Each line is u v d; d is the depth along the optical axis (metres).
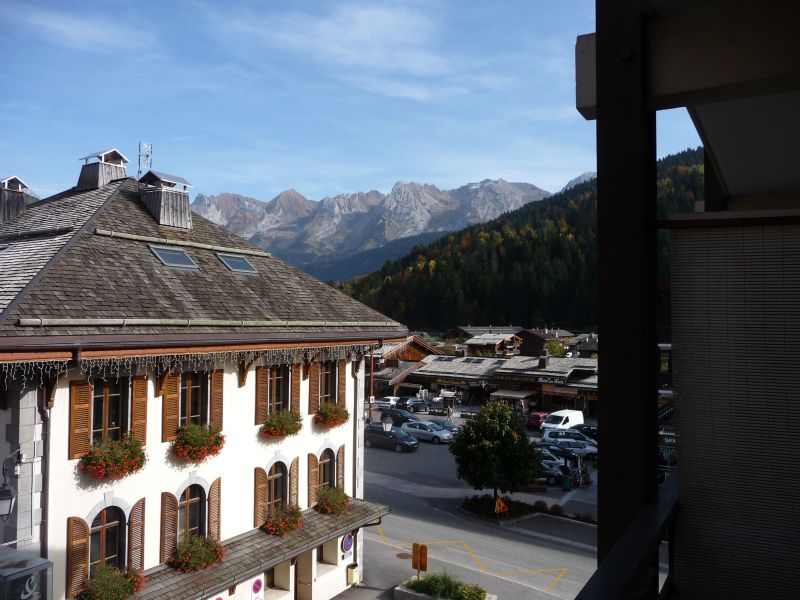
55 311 11.58
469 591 18.39
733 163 6.40
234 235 20.06
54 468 11.65
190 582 13.41
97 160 19.11
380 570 21.11
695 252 3.72
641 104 3.42
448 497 30.61
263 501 16.19
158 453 13.58
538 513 28.09
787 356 3.52
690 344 3.72
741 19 3.34
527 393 54.31
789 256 3.53
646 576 3.10
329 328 17.75
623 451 3.32
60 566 11.66
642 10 3.45
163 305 13.86
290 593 17.27
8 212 18.67
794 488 3.46
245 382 15.73
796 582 3.42
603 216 3.44
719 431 3.63
